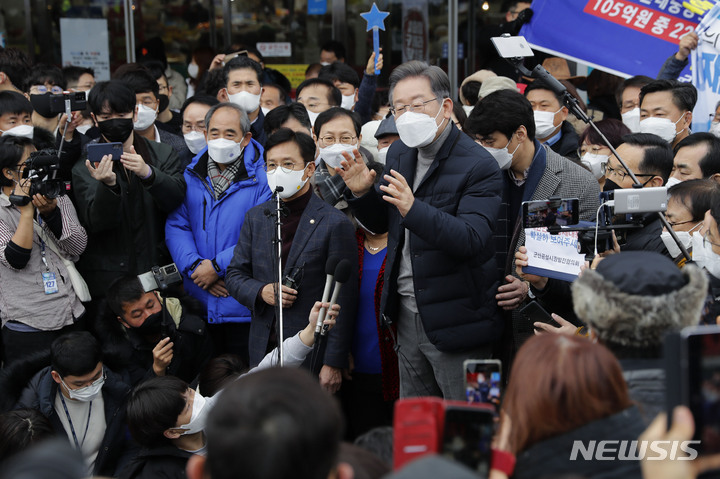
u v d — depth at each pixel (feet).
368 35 25.53
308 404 3.85
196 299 13.46
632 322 5.53
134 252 14.03
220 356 12.02
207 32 26.53
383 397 12.69
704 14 16.30
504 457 4.81
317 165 15.07
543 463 4.93
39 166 12.41
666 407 4.16
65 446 3.18
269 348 11.85
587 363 4.95
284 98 19.39
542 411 4.91
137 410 9.78
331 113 13.20
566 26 17.08
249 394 3.86
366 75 17.81
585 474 4.90
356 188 10.67
